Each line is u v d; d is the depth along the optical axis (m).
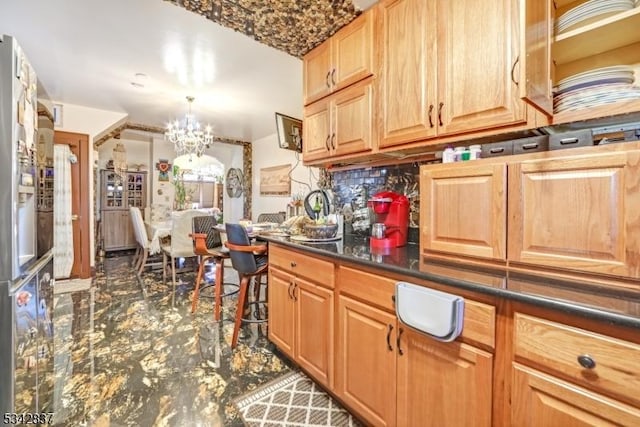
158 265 4.98
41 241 1.54
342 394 1.52
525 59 0.90
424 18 1.45
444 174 1.29
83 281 4.06
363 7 1.73
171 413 1.56
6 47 1.17
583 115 1.02
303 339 1.80
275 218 4.34
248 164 6.44
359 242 1.97
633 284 0.83
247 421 1.51
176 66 2.68
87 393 1.72
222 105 3.82
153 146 6.89
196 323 2.73
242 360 2.10
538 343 0.84
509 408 0.91
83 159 4.12
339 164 2.32
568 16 1.11
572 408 0.78
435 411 1.10
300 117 4.32
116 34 2.15
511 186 1.07
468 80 1.28
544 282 0.94
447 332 1.00
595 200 0.89
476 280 0.98
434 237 1.33
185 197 7.33
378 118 1.69
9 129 1.17
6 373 1.16
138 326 2.65
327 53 2.02
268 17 1.79
